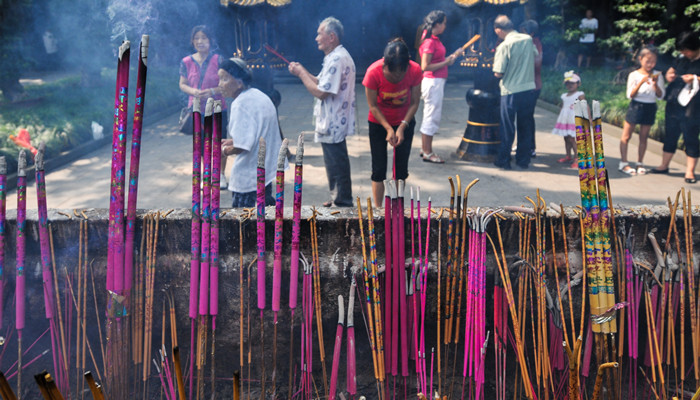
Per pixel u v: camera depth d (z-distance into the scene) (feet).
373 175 15.67
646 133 20.39
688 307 8.91
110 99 37.58
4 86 36.65
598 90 37.70
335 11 58.34
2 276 8.04
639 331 9.23
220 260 8.70
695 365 8.24
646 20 44.60
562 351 8.32
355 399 9.15
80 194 19.19
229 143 11.49
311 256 8.75
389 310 8.23
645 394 9.16
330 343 9.23
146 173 21.31
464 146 22.85
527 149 21.35
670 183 19.84
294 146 25.34
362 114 34.04
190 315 8.18
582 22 51.55
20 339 8.07
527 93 20.35
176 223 8.49
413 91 14.78
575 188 19.19
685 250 8.79
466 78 51.65
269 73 19.11
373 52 59.98
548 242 8.75
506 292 7.88
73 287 8.68
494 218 8.57
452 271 8.47
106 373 7.92
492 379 9.34
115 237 7.79
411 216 8.34
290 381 8.52
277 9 18.37
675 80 19.61
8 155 21.34
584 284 7.97
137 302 8.29
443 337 9.07
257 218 8.02
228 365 9.27
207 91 17.13
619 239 8.55
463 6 20.51
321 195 18.45
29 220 8.44
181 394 6.54
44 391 5.81
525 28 21.20
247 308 8.86
